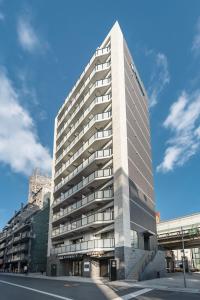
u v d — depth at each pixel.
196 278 28.64
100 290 18.02
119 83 37.31
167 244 49.44
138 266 29.11
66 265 40.09
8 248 82.25
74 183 44.12
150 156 46.03
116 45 39.97
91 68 44.06
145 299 13.90
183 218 56.94
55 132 55.97
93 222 33.34
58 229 44.06
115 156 34.06
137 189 35.91
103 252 31.11
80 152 41.03
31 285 22.22
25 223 66.69
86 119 42.19
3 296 15.12
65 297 14.48
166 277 31.59
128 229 30.59
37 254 59.50
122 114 35.81
